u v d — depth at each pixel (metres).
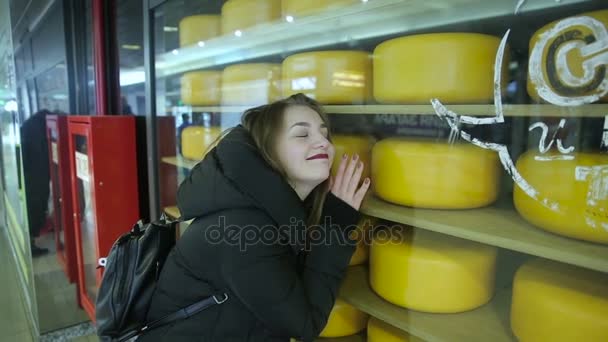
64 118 2.26
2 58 2.54
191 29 1.70
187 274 0.93
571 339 0.75
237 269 0.85
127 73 2.17
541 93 0.78
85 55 2.53
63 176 2.28
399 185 1.01
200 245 0.89
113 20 2.24
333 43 1.31
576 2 0.80
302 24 1.17
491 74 0.89
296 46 1.41
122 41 2.18
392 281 1.07
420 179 0.97
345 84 1.13
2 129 3.12
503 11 0.91
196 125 1.82
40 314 2.20
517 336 0.87
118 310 1.01
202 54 1.73
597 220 0.71
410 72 0.94
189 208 0.93
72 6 2.46
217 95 1.64
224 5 1.49
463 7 0.96
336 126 1.31
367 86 1.13
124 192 1.96
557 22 0.74
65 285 2.28
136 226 1.13
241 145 0.91
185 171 1.92
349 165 1.02
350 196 1.02
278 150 0.97
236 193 0.86
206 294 0.92
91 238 2.14
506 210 0.98
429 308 1.01
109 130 1.89
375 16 1.06
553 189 0.77
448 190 0.94
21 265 2.73
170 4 1.76
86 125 1.91
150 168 1.93
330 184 1.07
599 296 0.76
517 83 0.92
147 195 2.09
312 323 0.89
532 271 0.87
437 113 0.94
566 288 0.79
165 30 1.86
